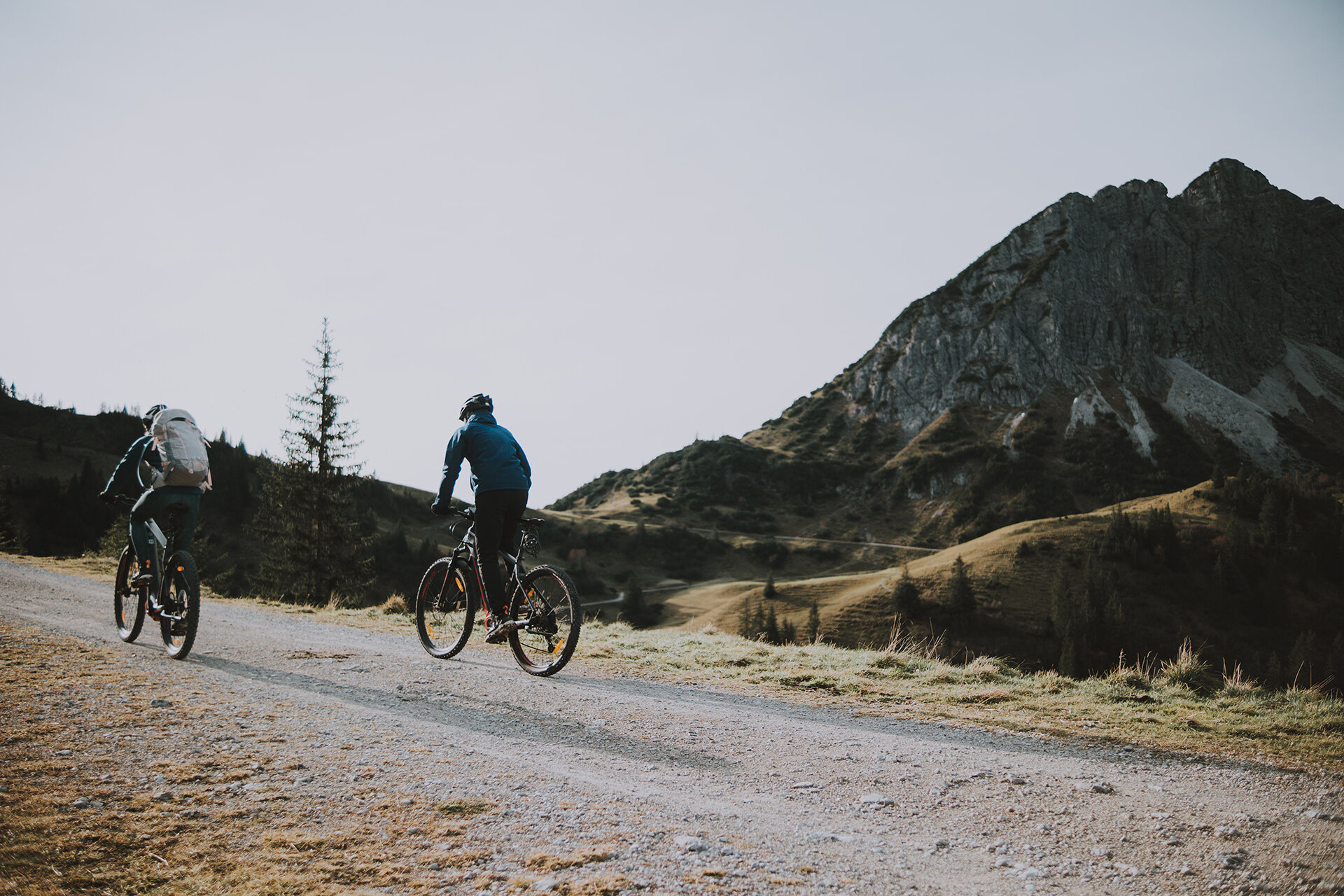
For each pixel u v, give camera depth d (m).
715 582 162.50
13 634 6.40
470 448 6.45
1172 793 3.81
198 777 3.31
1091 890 2.65
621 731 4.61
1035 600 95.00
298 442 35.28
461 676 6.02
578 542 177.75
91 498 119.00
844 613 100.50
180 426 6.53
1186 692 6.56
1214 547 102.38
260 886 2.37
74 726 3.93
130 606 7.05
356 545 35.66
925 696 6.32
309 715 4.50
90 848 2.58
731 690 6.35
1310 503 110.19
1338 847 3.07
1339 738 5.00
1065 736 5.03
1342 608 92.56
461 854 2.67
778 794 3.62
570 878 2.51
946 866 2.85
